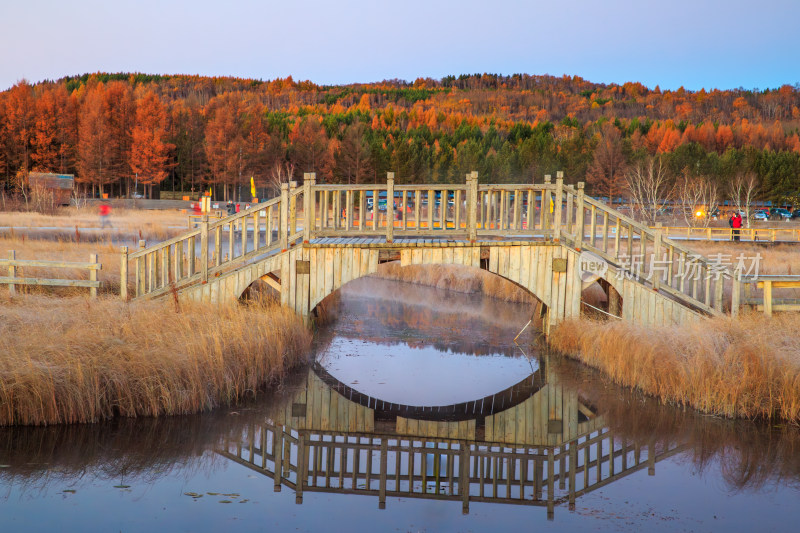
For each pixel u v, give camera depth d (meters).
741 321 12.38
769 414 10.39
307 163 83.25
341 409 11.07
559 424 10.56
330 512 7.30
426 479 8.41
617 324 13.38
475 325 18.39
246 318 12.85
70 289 15.35
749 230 33.34
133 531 6.62
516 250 14.62
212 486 7.94
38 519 6.85
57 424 9.48
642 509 7.42
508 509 7.45
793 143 114.81
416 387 12.43
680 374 11.23
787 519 7.13
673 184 70.50
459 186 14.45
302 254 14.33
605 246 14.73
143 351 10.32
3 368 9.38
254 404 11.09
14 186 69.56
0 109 77.56
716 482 8.17
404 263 14.38
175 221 40.56
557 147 88.44
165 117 86.94
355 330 17.38
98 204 60.53
